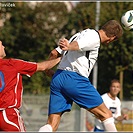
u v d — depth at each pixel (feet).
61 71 72.59
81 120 157.17
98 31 72.74
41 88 225.15
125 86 212.84
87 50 70.69
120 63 203.72
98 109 73.61
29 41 248.93
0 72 72.79
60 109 72.84
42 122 163.73
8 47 247.50
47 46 243.40
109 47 198.18
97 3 190.90
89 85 72.43
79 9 232.94
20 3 256.11
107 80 209.87
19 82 73.82
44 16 257.55
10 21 253.85
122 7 197.36
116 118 117.70
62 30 249.96
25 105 164.66
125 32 196.03
